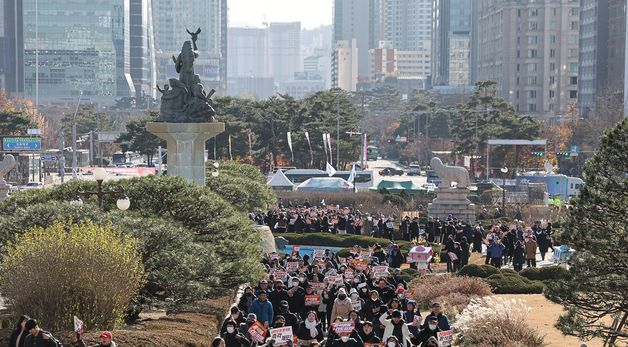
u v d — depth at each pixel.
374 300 40.88
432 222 90.94
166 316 42.41
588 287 36.56
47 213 42.34
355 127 189.62
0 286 37.41
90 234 36.97
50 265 35.28
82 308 35.41
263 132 178.12
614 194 36.12
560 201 116.06
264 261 58.72
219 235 49.38
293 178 158.50
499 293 61.59
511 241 75.19
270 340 31.84
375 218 99.75
